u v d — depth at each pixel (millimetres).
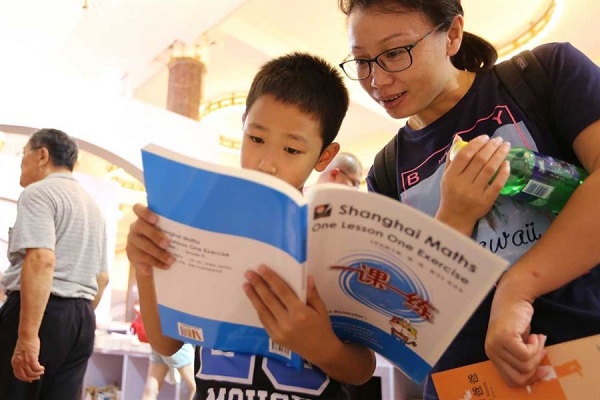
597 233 706
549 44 945
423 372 724
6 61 4484
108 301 5293
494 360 710
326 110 993
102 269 2225
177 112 5910
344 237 675
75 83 4797
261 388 837
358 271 702
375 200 624
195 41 5973
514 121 917
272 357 823
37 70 4609
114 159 5016
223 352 882
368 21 910
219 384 859
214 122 8297
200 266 725
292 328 694
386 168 1146
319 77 1018
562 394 683
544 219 865
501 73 965
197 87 6043
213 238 685
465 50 1051
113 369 4605
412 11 895
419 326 703
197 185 655
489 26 5895
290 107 944
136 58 6301
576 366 679
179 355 3695
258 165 926
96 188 5230
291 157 940
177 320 792
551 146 897
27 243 1824
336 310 790
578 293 820
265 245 662
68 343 1933
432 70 921
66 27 5777
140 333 4230
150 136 5168
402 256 650
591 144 802
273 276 674
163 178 685
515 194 830
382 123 7359
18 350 1748
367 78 966
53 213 1975
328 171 2320
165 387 4324
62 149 2182
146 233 731
